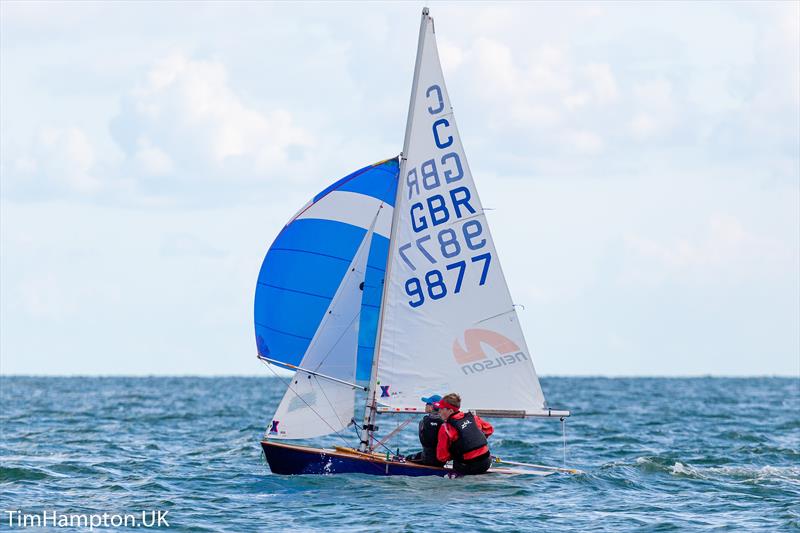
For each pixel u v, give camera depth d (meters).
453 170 76.00
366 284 75.88
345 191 76.12
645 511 65.12
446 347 75.38
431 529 58.69
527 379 75.56
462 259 75.75
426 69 76.31
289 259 75.94
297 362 76.00
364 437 75.50
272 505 66.00
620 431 145.62
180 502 67.56
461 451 73.88
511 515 62.97
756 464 96.62
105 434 135.50
